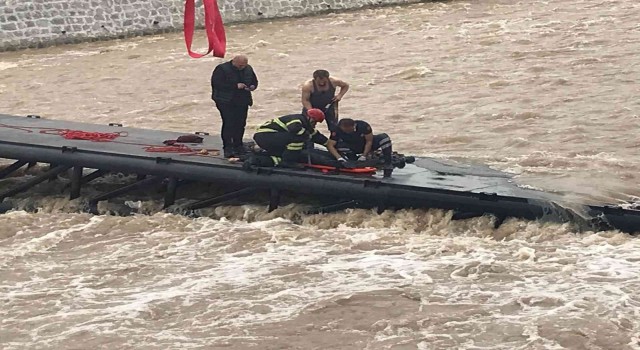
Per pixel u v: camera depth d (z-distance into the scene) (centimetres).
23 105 2098
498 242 1010
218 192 1245
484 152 1424
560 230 1016
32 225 1172
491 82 2008
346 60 2423
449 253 982
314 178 1118
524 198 1038
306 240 1055
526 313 820
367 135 1159
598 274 897
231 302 878
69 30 2861
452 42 2545
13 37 2792
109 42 2886
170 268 987
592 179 1177
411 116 1753
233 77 1177
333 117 1195
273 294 893
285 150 1157
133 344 794
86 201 1252
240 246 1048
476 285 889
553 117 1647
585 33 2472
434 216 1069
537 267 926
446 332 792
